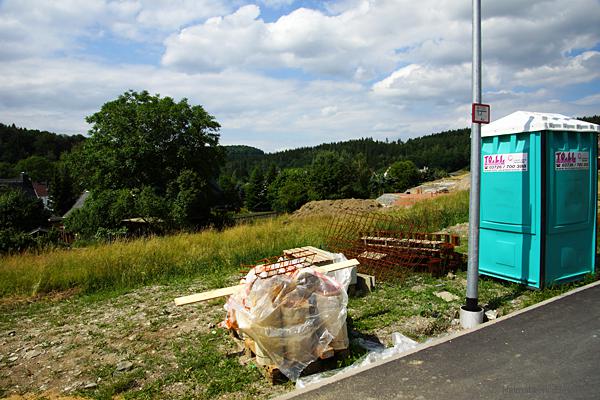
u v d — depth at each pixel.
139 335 5.68
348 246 9.24
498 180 6.83
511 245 6.69
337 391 3.66
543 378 3.76
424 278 7.60
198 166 37.53
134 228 29.70
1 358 5.29
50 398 4.16
